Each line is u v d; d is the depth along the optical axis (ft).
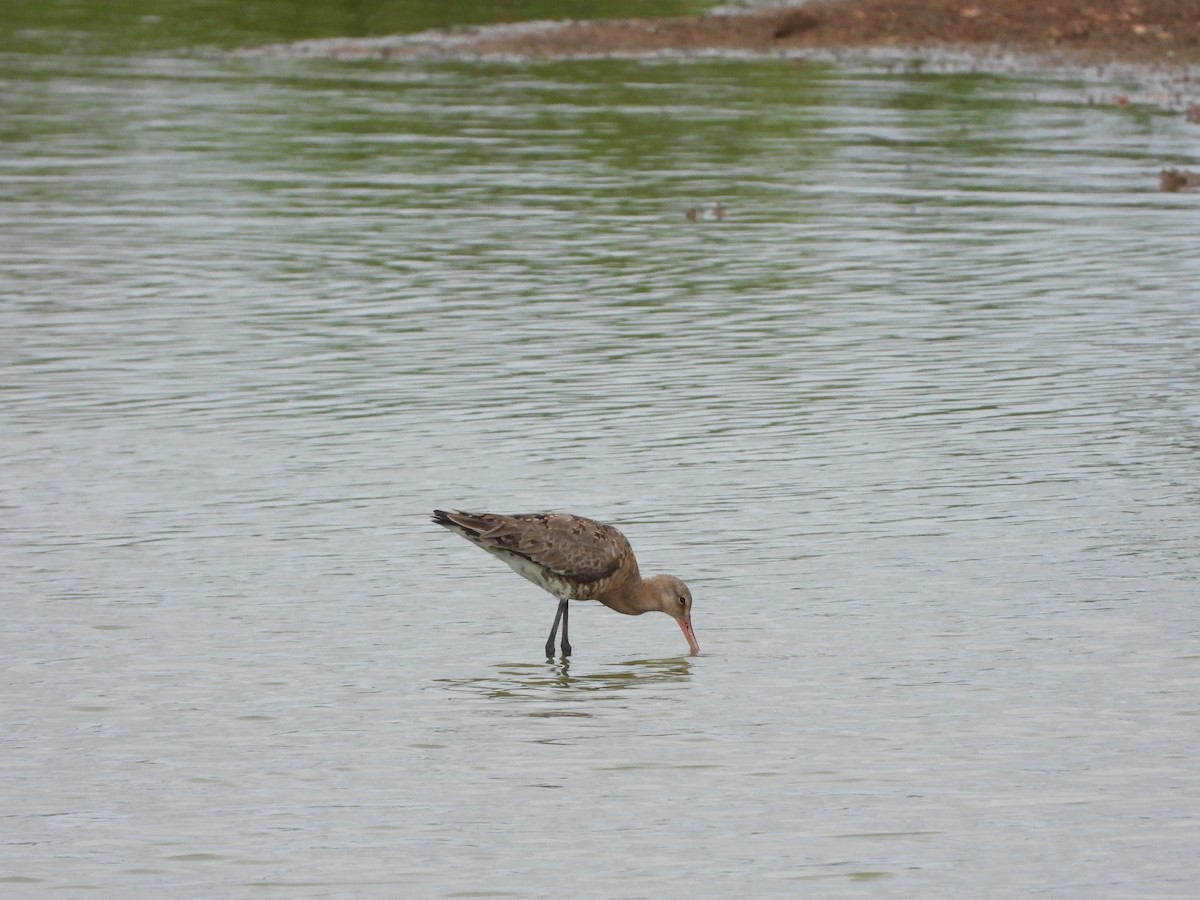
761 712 36.91
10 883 29.73
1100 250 83.35
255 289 76.69
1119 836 31.19
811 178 101.35
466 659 40.32
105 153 108.17
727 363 65.05
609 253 83.76
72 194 96.58
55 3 169.99
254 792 33.30
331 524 48.49
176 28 158.92
